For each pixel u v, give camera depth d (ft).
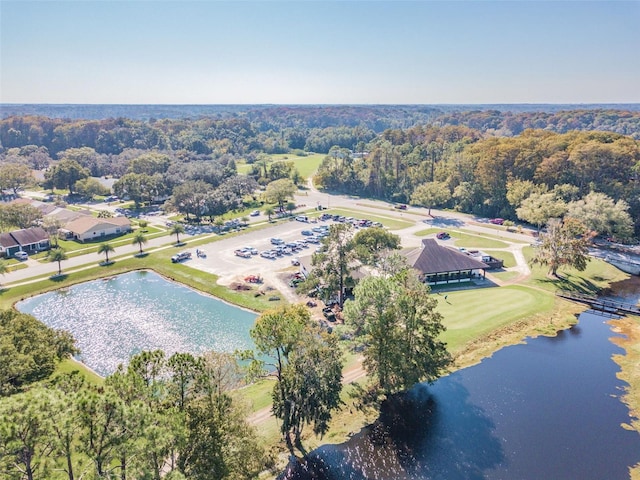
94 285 277.85
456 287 268.00
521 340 201.77
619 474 124.16
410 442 137.69
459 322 214.28
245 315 235.40
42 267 303.07
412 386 161.07
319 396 130.31
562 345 197.16
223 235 384.68
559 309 232.94
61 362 176.24
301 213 474.49
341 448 135.03
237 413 108.06
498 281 276.00
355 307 150.51
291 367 129.39
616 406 154.51
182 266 304.91
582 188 404.16
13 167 572.51
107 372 179.93
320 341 133.08
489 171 456.04
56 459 72.49
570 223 274.98
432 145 615.98
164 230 401.29
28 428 63.52
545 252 281.54
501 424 145.69
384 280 151.94
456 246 348.79
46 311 239.71
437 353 154.40
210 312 238.89
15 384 130.52
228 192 487.20
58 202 499.51
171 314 236.43
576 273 286.87
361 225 420.77
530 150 440.45
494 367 179.63
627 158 388.57
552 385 167.02
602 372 175.94
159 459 79.92
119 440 72.33
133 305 248.11
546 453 132.46
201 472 91.91
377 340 149.18
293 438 138.72
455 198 486.38
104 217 414.62
